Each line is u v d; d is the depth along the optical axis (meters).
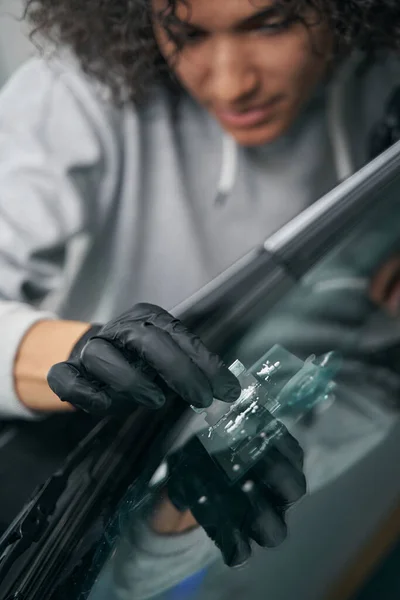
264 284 0.70
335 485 0.57
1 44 1.23
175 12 0.73
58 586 0.49
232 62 0.77
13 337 0.78
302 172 1.13
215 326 0.67
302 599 0.51
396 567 0.54
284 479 0.54
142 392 0.51
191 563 0.51
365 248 0.73
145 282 1.18
